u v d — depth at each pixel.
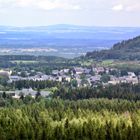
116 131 150.00
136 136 149.50
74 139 148.00
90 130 149.12
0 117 155.38
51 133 147.62
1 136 146.00
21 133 147.12
